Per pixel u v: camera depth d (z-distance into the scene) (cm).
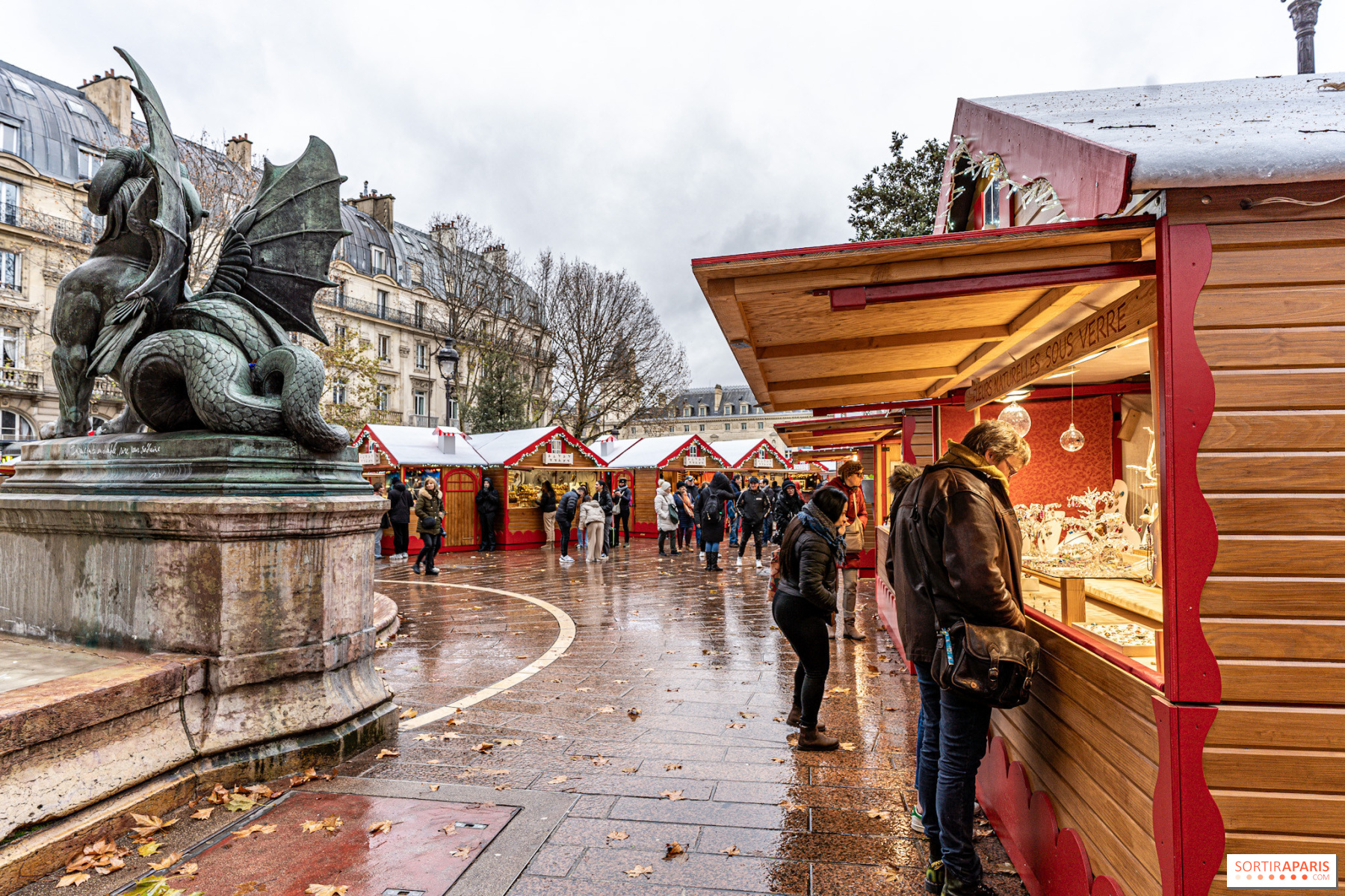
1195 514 186
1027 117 273
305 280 480
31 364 3127
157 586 375
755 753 418
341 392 3538
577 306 3366
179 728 345
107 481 405
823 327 310
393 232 5116
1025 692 235
